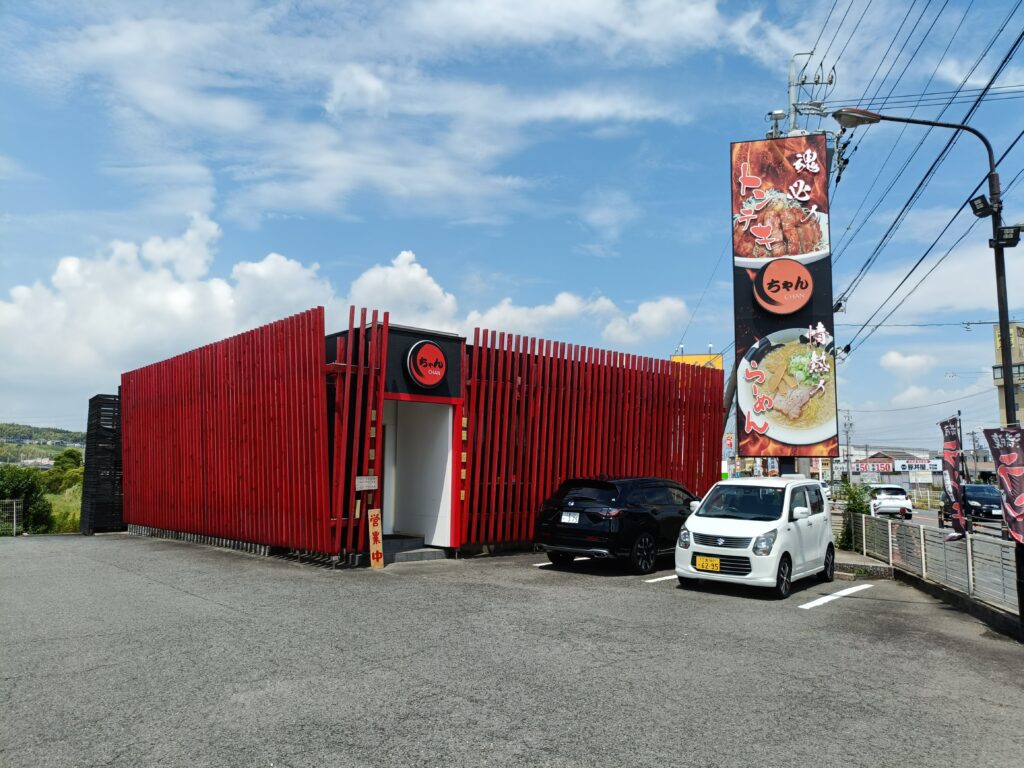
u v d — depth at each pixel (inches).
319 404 488.1
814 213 653.3
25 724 191.3
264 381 560.1
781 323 656.4
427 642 281.4
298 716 198.4
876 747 186.2
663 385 718.5
